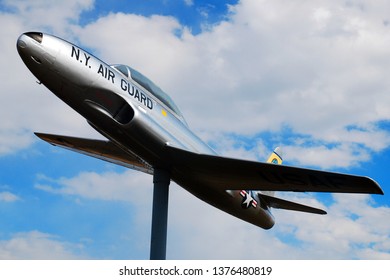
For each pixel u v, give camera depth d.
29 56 10.80
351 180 11.25
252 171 12.43
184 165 12.77
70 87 11.25
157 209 12.73
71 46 11.20
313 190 12.56
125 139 12.05
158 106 12.55
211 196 14.55
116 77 11.74
